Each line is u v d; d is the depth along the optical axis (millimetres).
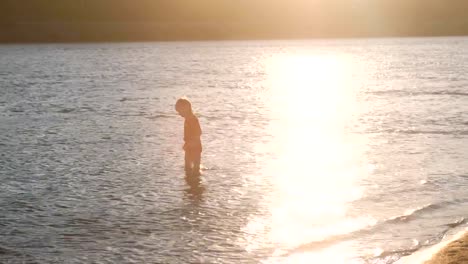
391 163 16516
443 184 14258
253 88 39094
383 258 9836
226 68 57469
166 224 11555
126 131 21969
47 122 24094
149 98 32906
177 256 10047
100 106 29312
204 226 11430
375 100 31375
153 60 69000
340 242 10586
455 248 9812
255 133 21453
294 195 13430
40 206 12719
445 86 37781
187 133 15422
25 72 51469
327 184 14367
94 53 82688
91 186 14289
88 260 9914
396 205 12641
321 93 35719
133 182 14602
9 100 31625
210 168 15992
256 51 88500
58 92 35875
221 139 20203
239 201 12984
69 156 17609
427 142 19484
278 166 16250
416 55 73750
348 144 19328
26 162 16859
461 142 19375
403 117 24906
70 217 11992
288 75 50094
